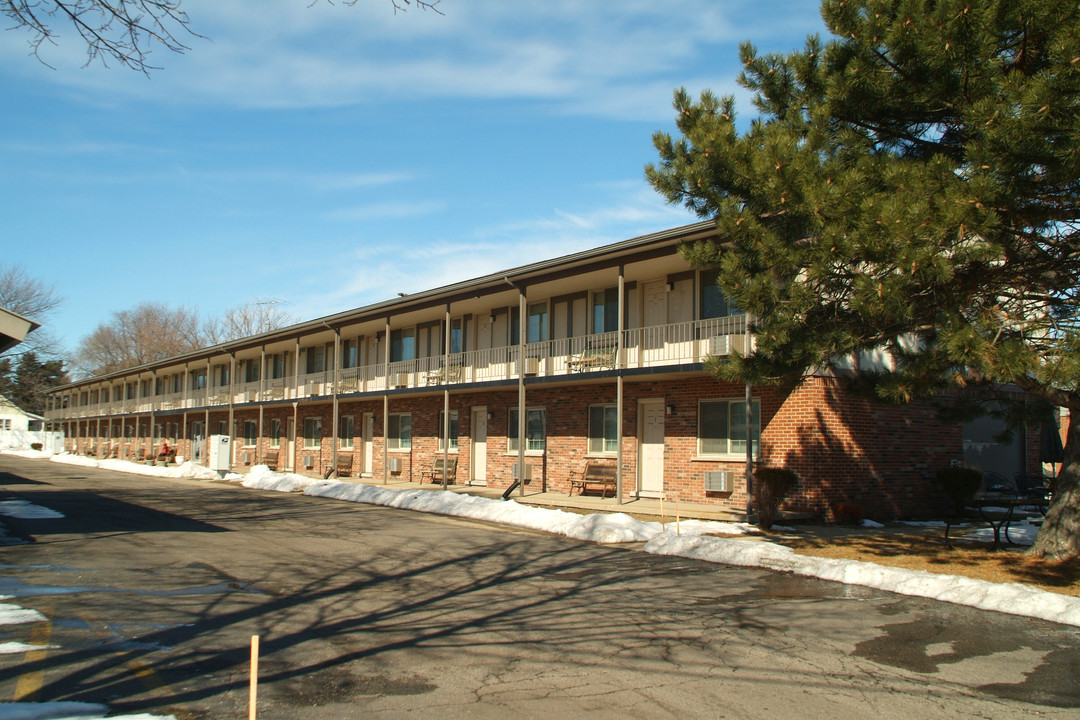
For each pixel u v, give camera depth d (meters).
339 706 5.44
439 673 6.23
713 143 10.19
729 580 10.24
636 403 20.27
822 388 16.64
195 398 47.09
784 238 9.88
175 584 9.64
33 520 16.14
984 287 9.70
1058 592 9.38
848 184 9.06
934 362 9.52
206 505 20.20
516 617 8.16
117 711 5.27
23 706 5.30
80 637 7.14
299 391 35.75
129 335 93.31
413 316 27.91
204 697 5.59
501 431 24.66
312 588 9.55
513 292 22.38
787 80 11.34
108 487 26.86
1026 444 23.55
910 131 10.98
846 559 11.12
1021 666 6.54
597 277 20.42
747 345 16.67
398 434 29.83
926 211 8.29
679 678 6.14
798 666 6.49
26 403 87.00
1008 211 8.76
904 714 5.39
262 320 92.00
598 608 8.60
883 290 8.57
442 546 13.03
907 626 7.88
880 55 10.03
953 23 8.71
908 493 18.11
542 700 5.60
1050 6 8.07
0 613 7.96
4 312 10.44
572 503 19.03
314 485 24.19
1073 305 10.07
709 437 18.52
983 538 14.08
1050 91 7.64
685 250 10.71
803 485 16.53
